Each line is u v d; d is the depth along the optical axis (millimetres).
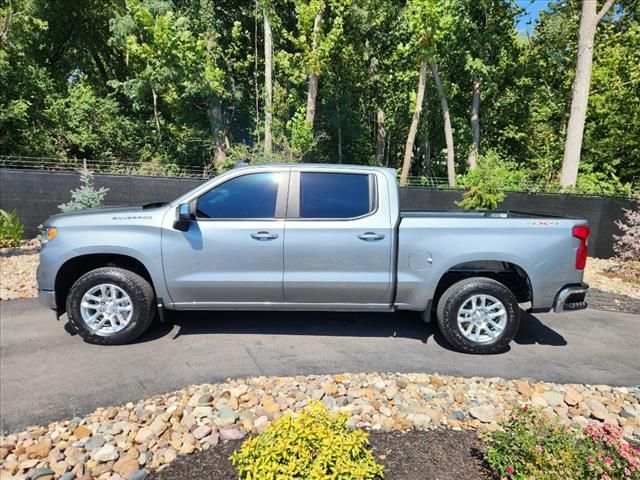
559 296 4102
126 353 3963
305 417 2242
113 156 17438
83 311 4078
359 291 4141
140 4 16312
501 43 18891
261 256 4070
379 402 3135
